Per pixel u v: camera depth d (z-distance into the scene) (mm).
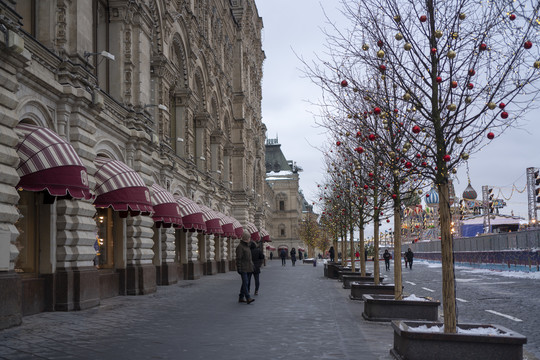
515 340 6820
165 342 8906
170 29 26406
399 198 12844
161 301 16688
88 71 15078
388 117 9750
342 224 30594
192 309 14250
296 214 124438
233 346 8508
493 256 39531
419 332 7020
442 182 7895
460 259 49188
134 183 15812
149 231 20469
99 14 19281
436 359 6969
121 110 18906
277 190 125375
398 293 12547
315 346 8492
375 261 16891
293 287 23516
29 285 12719
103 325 11000
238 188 49219
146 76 21219
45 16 14266
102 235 18359
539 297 17609
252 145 56625
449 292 7473
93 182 15039
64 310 13453
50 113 13719
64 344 8672
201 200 34031
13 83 11062
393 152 9875
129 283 19062
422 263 61781
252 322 11492
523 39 7629
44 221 13492
